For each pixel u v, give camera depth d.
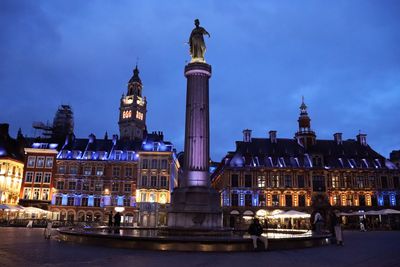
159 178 58.19
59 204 58.28
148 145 60.16
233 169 58.22
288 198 57.94
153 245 15.06
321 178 59.16
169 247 14.91
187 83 22.45
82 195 58.66
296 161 60.34
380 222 57.31
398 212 47.28
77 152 60.81
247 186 58.06
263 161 59.88
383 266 11.64
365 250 16.94
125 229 24.20
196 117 21.56
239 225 56.19
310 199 57.91
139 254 13.52
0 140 62.91
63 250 14.50
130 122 97.31
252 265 11.28
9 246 16.03
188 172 20.86
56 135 73.25
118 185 59.03
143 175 58.28
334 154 64.19
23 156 66.25
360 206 59.19
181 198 20.03
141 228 23.92
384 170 61.09
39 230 32.78
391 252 16.11
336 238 20.27
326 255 14.38
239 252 14.75
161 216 56.12
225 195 57.78
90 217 57.88
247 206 56.91
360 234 35.84
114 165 59.75
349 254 15.05
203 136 21.33
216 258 12.77
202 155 21.06
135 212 57.72
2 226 42.81
